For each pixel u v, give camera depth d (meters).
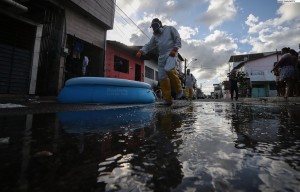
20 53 6.64
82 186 0.47
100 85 4.40
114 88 4.53
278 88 9.41
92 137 1.05
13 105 3.33
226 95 41.31
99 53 10.98
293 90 8.19
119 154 0.74
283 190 0.46
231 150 0.80
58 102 4.47
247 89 30.88
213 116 2.13
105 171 0.57
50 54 7.91
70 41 8.89
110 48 12.49
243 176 0.54
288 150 0.79
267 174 0.55
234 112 2.62
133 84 4.90
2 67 6.16
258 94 31.17
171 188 0.46
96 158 0.69
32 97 6.21
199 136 1.08
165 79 4.35
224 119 1.85
